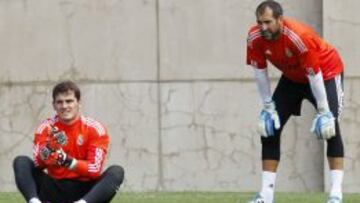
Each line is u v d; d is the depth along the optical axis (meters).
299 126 36.09
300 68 24.53
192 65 36.53
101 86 36.97
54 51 37.12
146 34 36.72
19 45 37.31
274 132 25.25
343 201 30.52
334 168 25.23
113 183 22.31
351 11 35.25
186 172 36.69
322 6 35.59
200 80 36.50
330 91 24.97
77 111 22.75
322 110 24.56
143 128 36.84
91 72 37.00
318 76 24.22
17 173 22.47
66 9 37.06
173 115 36.69
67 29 37.09
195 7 36.44
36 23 37.16
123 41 36.81
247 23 36.16
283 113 25.38
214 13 36.38
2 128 37.53
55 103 22.66
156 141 36.81
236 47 36.28
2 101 37.47
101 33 36.91
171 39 36.62
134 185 36.91
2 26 37.38
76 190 22.77
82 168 22.41
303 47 23.91
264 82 25.05
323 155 35.88
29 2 37.19
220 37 36.34
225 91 36.41
